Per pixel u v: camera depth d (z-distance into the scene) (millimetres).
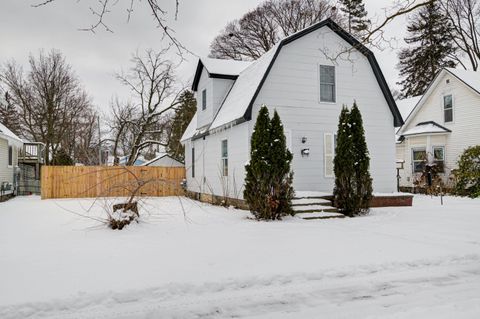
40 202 15945
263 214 9594
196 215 10602
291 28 26750
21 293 4020
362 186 10500
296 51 12422
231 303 3988
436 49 27062
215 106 14867
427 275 4957
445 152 19781
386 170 13172
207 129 14617
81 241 6703
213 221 9320
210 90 15172
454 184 17656
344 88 12930
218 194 14320
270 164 9680
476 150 16453
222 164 13992
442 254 5777
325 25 12805
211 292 4293
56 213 11656
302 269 4953
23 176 22500
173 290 4246
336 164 10820
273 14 28016
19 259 5371
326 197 11266
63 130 29328
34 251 5898
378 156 13117
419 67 29453
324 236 7180
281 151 9789
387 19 6637
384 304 3949
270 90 12016
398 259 5473
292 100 12273
